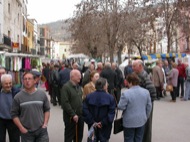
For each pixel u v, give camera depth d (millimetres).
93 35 38062
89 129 6477
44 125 5770
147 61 28578
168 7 32469
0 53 15633
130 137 6379
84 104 6555
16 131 6625
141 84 7000
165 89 16578
